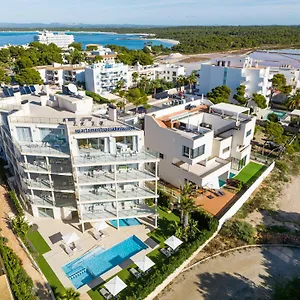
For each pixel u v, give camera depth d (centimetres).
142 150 4297
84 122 4441
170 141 5259
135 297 3256
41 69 14400
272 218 4906
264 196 5497
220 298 3475
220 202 5134
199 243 4088
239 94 10150
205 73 11662
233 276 3778
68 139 4084
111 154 4144
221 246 4253
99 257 3950
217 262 3994
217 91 10219
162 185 5603
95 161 4012
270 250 4222
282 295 3494
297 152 7394
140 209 4478
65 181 4403
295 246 4303
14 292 3206
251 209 5091
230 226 4591
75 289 3462
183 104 6475
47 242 4169
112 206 4534
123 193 4322
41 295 3378
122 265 3819
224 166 5428
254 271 3862
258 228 4625
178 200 4791
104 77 12875
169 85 13925
